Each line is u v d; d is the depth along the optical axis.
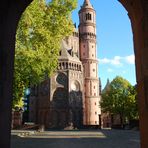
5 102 9.57
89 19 129.38
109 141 29.81
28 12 29.03
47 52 31.53
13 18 10.20
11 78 10.12
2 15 9.56
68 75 105.81
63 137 38.16
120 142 28.38
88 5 131.00
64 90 105.38
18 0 9.91
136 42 10.02
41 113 105.00
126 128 82.19
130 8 10.18
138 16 9.55
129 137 38.81
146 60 8.90
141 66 9.30
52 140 31.25
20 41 29.58
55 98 104.38
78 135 44.69
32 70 29.75
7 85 9.79
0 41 9.42
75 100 106.75
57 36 32.59
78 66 110.38
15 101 30.17
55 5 32.31
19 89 30.34
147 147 8.68
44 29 30.73
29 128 71.12
